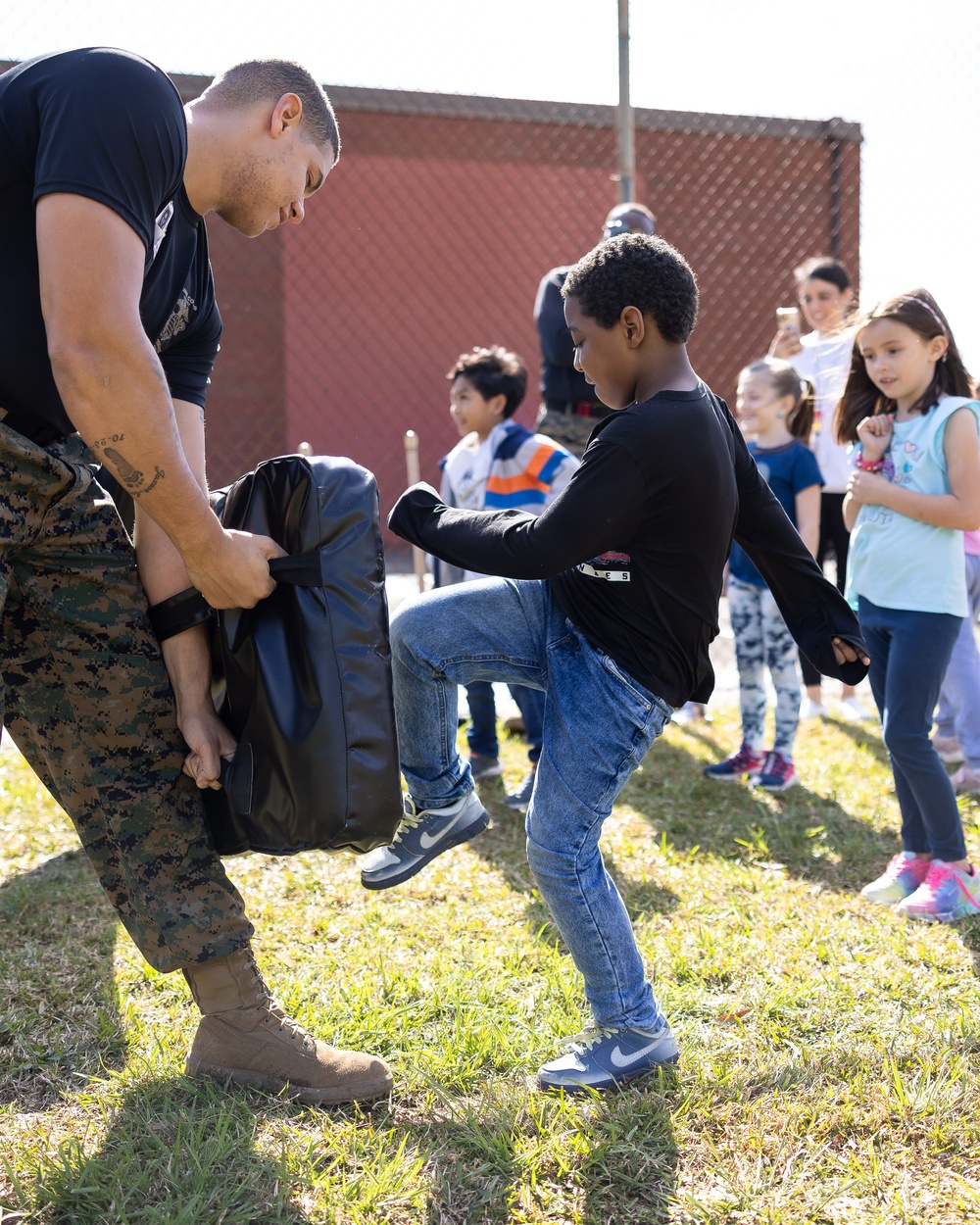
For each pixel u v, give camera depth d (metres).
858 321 3.07
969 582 3.76
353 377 9.36
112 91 1.50
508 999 2.32
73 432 1.75
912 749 2.81
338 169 9.02
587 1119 1.90
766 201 9.04
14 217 1.56
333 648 1.74
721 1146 1.83
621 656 1.90
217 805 1.89
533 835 1.97
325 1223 1.64
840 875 3.09
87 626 1.77
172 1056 2.08
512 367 3.88
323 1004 2.29
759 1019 2.24
